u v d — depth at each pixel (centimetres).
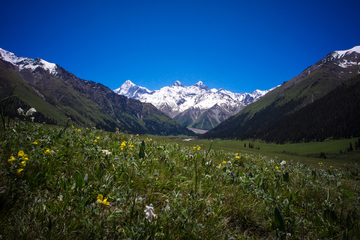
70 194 272
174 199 285
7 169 289
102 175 355
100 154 457
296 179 575
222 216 296
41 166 331
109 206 286
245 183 429
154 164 449
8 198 245
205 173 464
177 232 239
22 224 210
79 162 407
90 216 235
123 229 226
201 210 288
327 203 376
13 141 441
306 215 354
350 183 641
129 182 340
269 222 315
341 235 288
